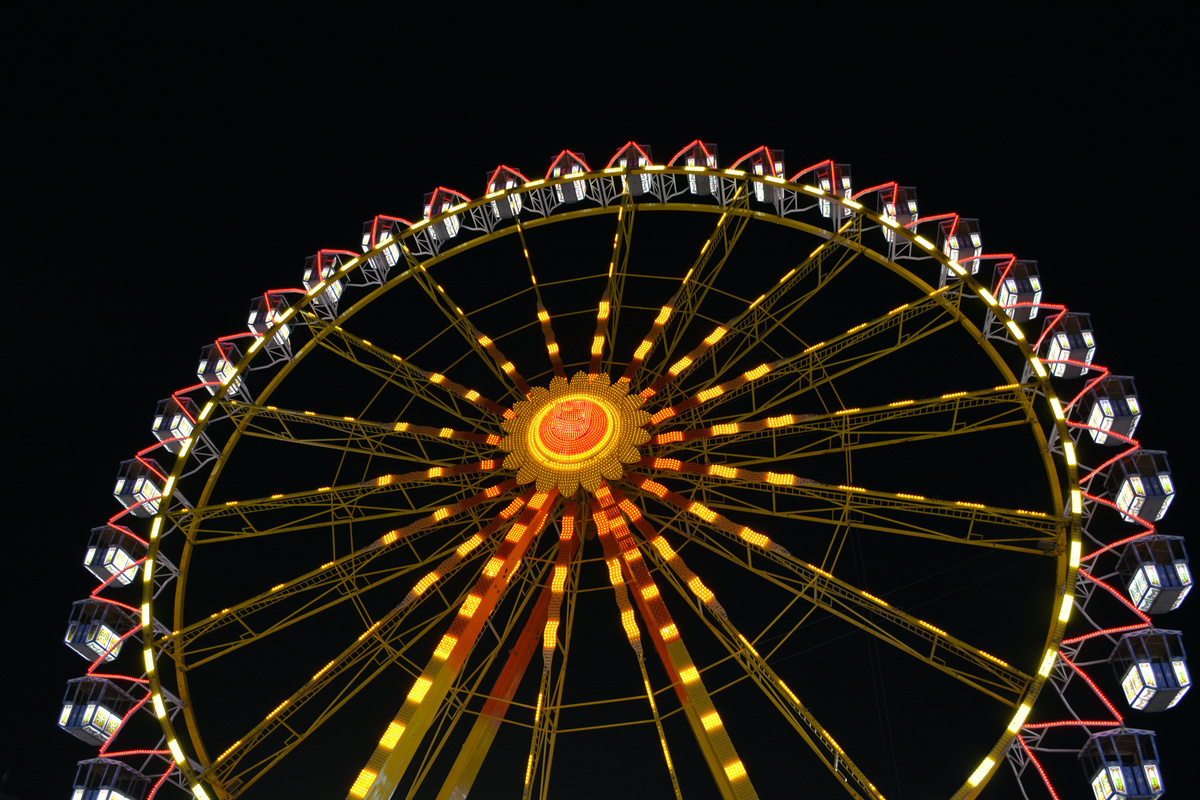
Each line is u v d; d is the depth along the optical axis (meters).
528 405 28.44
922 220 29.91
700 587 23.75
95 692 26.03
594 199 33.09
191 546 26.95
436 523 26.30
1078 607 22.12
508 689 25.19
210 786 22.81
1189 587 22.94
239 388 30.45
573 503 26.88
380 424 28.75
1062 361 27.50
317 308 32.12
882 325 27.55
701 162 32.31
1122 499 25.02
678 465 26.22
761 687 22.23
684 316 29.36
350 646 23.83
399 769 21.88
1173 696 21.95
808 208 30.94
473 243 32.12
